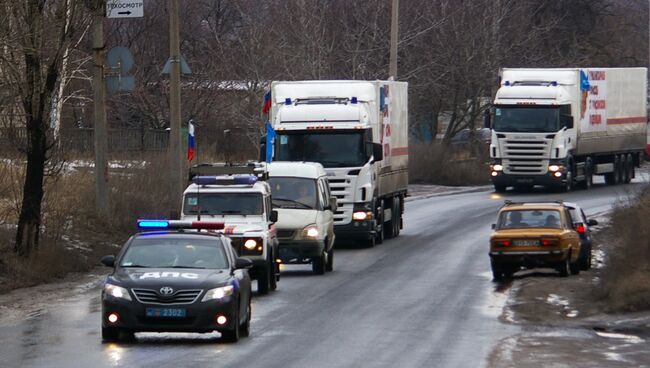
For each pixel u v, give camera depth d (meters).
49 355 44.22
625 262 65.12
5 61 71.81
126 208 90.00
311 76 140.50
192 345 47.31
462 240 101.62
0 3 70.00
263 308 60.53
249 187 69.44
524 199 138.88
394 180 105.69
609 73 157.12
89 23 75.00
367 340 49.38
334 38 148.75
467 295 66.81
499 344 48.47
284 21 146.38
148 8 162.38
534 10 197.75
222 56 148.38
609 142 158.00
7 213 76.94
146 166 97.94
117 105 152.25
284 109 96.69
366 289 69.69
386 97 102.75
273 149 96.06
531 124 144.50
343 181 95.19
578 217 81.62
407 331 52.38
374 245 98.88
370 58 150.00
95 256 79.62
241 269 50.81
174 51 89.56
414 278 75.81
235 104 145.12
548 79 146.25
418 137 184.62
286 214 77.88
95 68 86.00
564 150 144.38
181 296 46.62
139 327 46.44
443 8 163.50
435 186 162.88
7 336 49.62
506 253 74.44
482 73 168.62
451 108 175.12
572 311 59.34
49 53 72.38
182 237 50.91
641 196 93.50
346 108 96.25
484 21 169.88
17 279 69.44
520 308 60.47
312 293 67.50
